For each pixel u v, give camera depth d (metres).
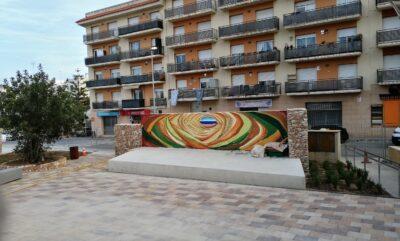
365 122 26.34
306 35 28.66
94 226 7.00
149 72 38.28
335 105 27.70
